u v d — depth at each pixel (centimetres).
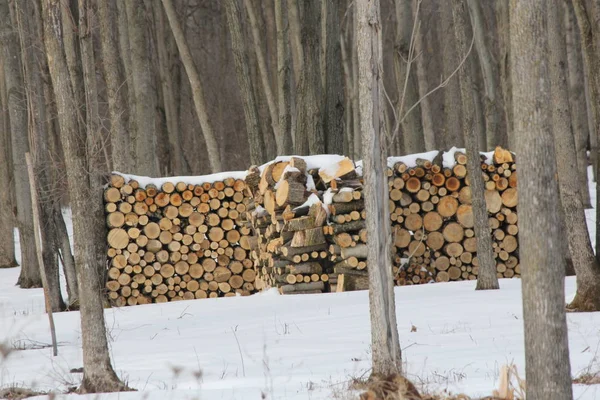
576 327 1572
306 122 3238
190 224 2919
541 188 856
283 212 2555
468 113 2334
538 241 855
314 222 2498
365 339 1616
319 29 3294
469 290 2342
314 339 1652
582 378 1113
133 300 2847
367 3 1191
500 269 2745
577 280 1830
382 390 1011
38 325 2239
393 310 1174
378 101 1195
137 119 3800
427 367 1266
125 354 1614
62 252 2734
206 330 1911
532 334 858
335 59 3228
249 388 1159
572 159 1803
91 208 1322
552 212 856
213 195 2936
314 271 2530
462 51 2314
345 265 2486
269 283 2730
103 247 2800
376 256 1178
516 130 873
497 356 1333
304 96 3206
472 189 2347
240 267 2953
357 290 2481
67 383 1334
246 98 3625
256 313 2144
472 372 1205
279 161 2616
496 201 2728
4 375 1452
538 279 854
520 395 959
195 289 2912
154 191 2869
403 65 3675
